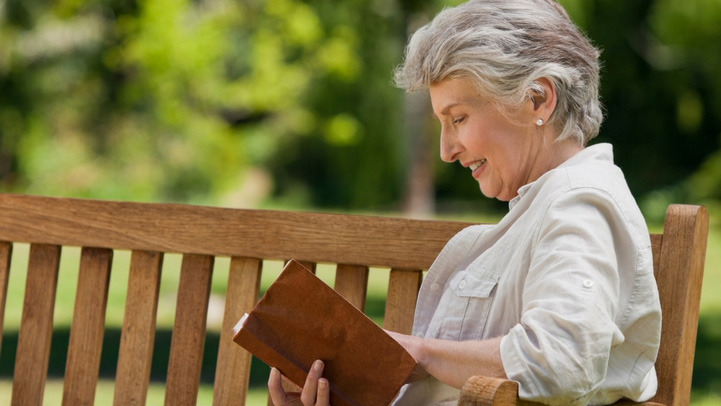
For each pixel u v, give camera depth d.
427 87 2.37
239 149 19.88
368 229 2.69
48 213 2.88
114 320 10.86
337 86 19.55
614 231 2.08
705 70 22.27
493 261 2.24
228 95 14.07
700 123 24.62
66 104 17.41
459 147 2.37
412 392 2.33
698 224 2.39
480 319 2.22
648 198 25.39
